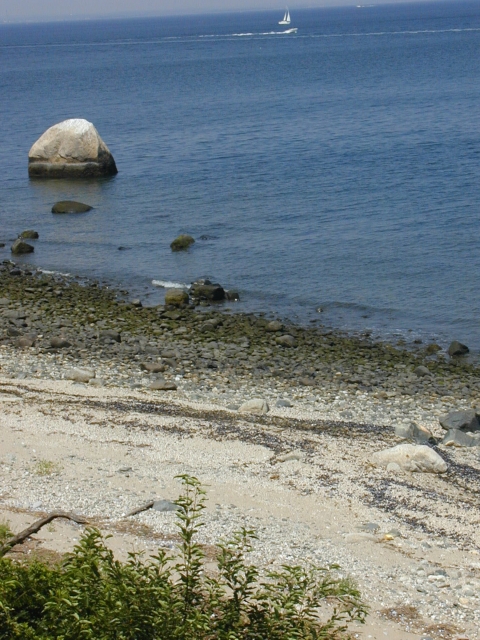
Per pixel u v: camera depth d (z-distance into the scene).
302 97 97.94
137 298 32.22
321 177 52.00
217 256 37.41
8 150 66.25
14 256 38.38
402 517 13.83
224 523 12.58
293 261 36.22
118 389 21.20
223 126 75.06
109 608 7.88
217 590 8.64
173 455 15.89
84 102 100.94
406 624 10.11
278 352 26.23
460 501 14.83
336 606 10.29
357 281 33.56
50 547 11.02
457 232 39.28
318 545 12.19
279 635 8.33
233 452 16.33
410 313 30.17
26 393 19.78
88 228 42.78
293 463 15.95
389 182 49.78
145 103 97.44
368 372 24.59
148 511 12.74
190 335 27.61
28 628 7.90
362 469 15.95
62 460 14.99
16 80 142.25
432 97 91.25
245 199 47.22
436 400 22.33
